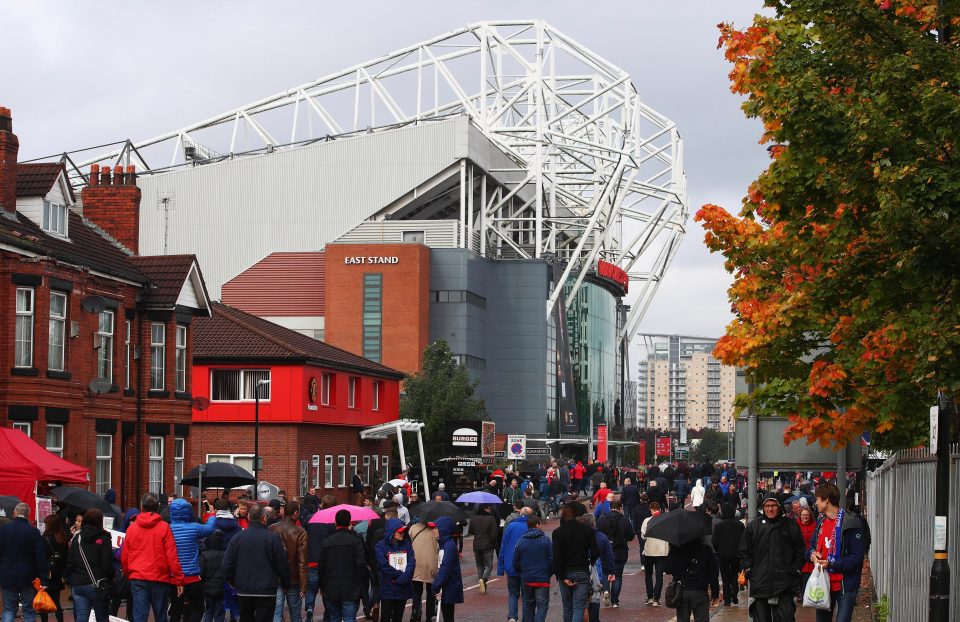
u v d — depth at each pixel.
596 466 71.94
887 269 15.96
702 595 17.97
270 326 59.56
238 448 53.75
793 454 21.72
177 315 40.44
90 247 38.28
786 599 17.02
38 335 32.84
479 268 110.69
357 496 55.59
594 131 128.62
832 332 18.42
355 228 109.94
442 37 121.56
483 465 66.25
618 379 149.12
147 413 39.16
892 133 15.20
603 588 25.53
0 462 26.97
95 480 36.09
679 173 130.88
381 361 104.12
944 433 14.31
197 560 18.92
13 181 34.25
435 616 22.77
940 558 13.88
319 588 20.17
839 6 16.12
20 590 18.75
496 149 117.88
